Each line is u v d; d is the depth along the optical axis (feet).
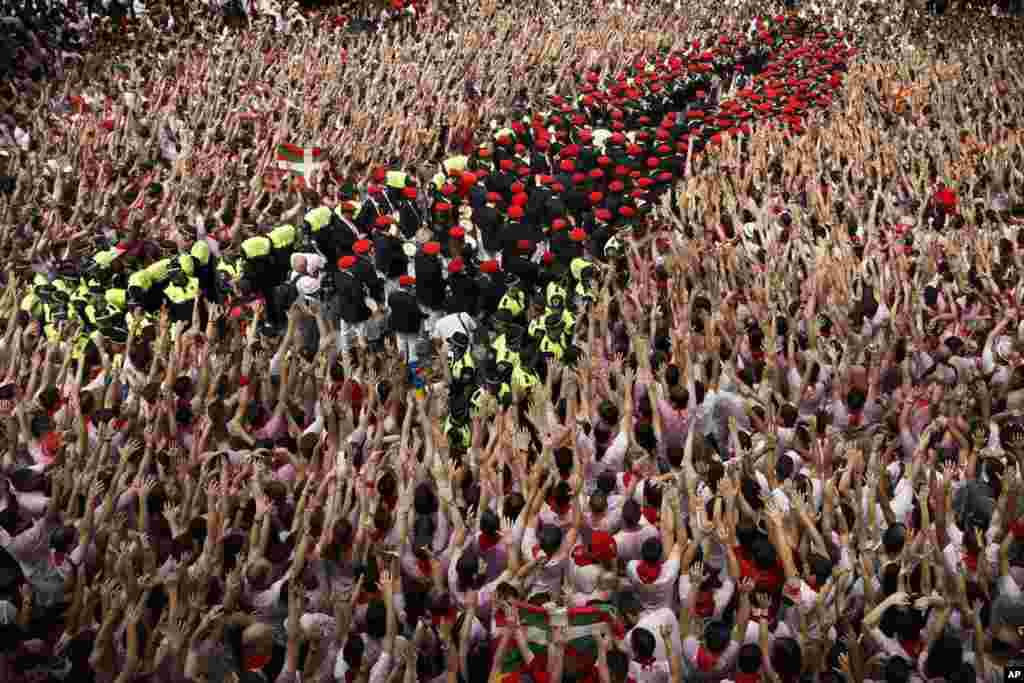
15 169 134.21
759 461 69.15
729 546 55.98
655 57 200.44
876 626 53.78
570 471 62.49
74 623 54.44
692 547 55.88
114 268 100.42
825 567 55.98
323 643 54.70
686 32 221.87
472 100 174.60
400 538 58.59
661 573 55.06
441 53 194.70
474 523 61.46
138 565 58.34
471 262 110.63
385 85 174.60
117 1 202.90
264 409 76.07
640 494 62.34
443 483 63.31
